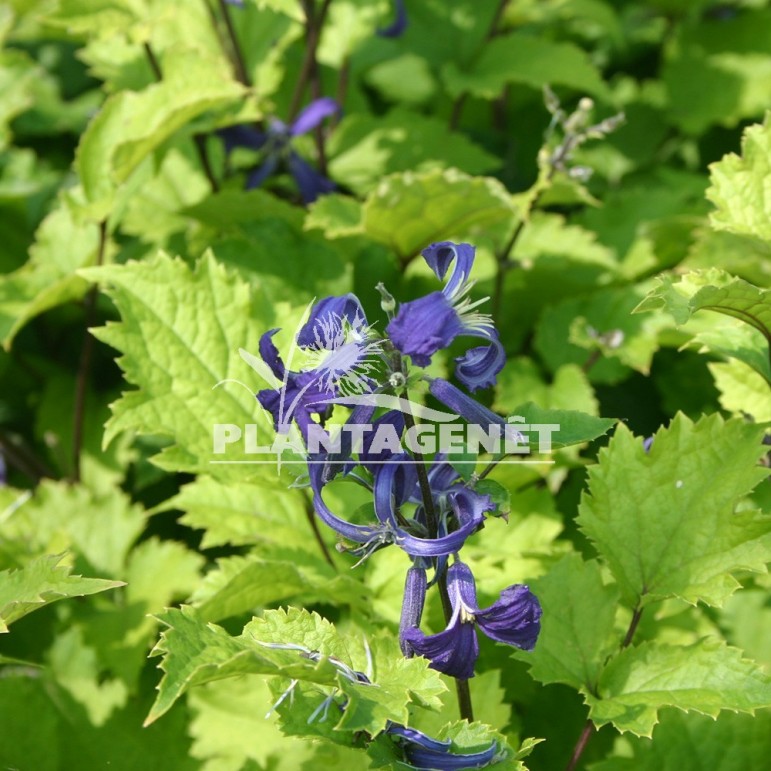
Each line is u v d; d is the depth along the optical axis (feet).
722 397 1.44
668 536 1.23
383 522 1.01
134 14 1.80
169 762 1.46
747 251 1.69
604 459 1.25
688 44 2.45
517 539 1.48
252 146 1.88
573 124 1.63
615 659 1.21
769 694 1.14
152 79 2.02
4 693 1.53
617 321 1.77
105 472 1.84
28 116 2.37
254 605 1.35
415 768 1.03
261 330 1.42
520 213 1.65
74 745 1.50
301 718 1.03
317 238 1.78
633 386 1.92
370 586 1.42
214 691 1.47
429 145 2.08
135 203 1.99
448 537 1.00
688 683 1.18
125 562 1.62
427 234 1.71
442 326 0.96
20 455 1.89
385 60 2.25
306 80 2.02
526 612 1.00
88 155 1.77
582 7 2.30
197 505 1.49
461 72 2.19
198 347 1.40
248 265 1.74
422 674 1.03
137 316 1.39
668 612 1.44
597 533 1.25
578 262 1.82
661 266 1.98
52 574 1.14
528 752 1.06
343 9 2.27
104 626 1.54
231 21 2.03
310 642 1.05
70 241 1.93
